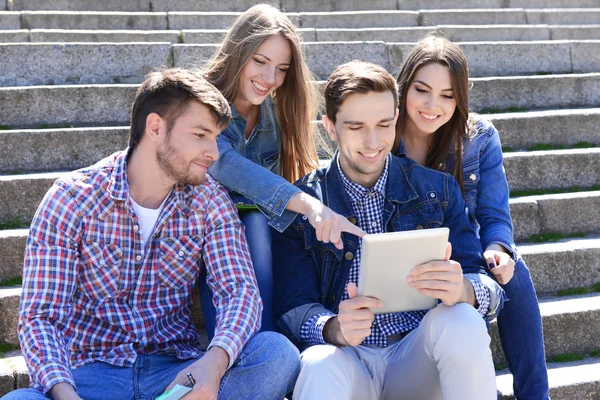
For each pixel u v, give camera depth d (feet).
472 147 10.59
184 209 8.86
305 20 20.81
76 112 14.88
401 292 8.27
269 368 8.25
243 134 10.85
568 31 21.53
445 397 8.27
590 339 11.62
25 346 8.05
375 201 9.51
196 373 7.94
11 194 12.34
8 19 19.04
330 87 9.17
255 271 9.54
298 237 9.47
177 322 9.00
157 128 8.43
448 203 9.56
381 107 8.93
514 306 9.75
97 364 8.53
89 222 8.54
